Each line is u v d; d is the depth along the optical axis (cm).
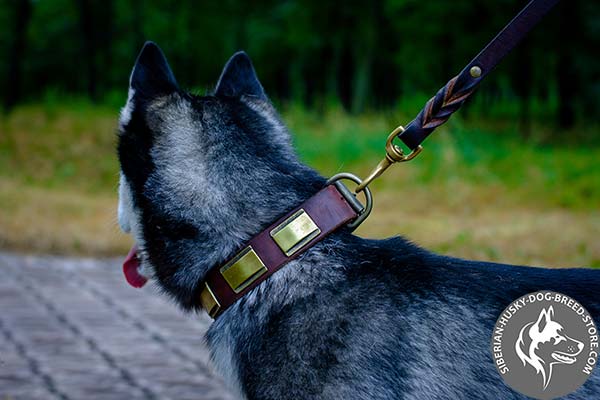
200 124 265
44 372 533
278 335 244
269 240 251
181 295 266
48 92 2141
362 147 1505
